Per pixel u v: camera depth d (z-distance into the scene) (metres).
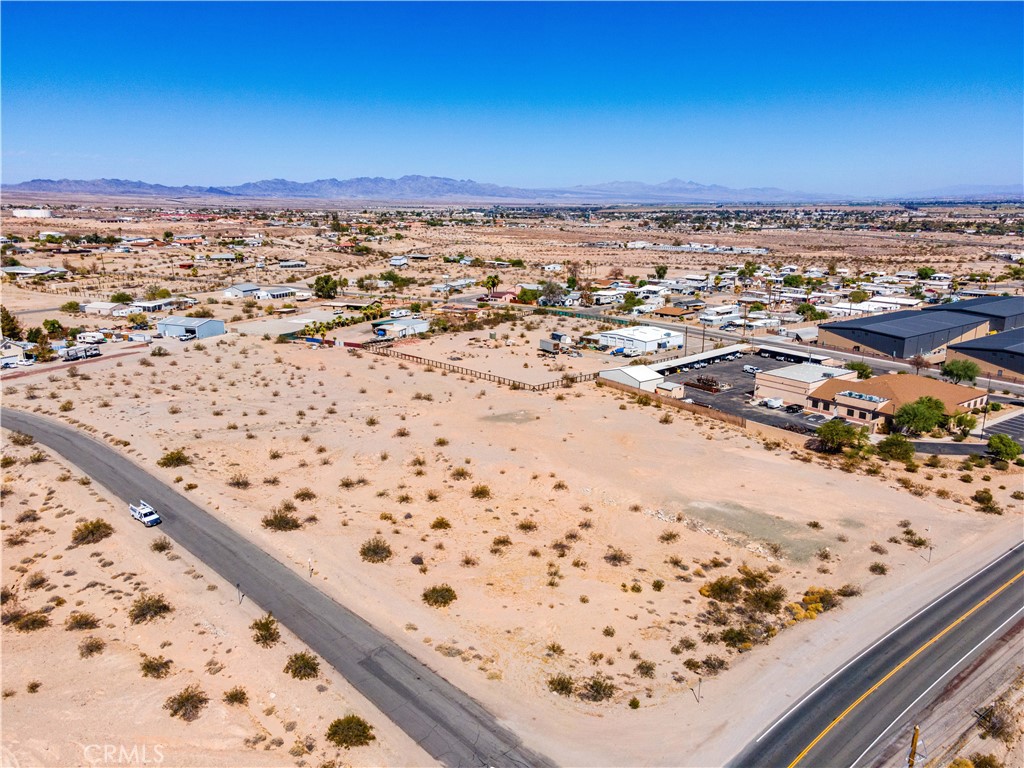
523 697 35.38
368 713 33.84
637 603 44.03
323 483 61.75
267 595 43.88
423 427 77.50
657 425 79.50
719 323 144.75
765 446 73.06
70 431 71.88
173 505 55.81
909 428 77.38
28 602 42.12
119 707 33.47
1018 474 66.12
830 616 42.75
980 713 34.31
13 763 29.70
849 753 31.70
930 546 51.66
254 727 32.66
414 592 44.75
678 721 33.81
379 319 146.00
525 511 57.12
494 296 178.50
